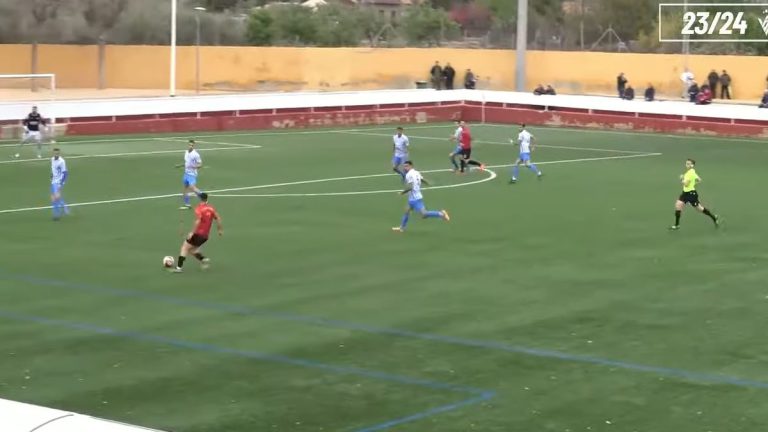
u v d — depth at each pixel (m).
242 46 184.50
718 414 31.05
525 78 163.62
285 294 46.12
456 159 100.00
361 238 59.41
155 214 66.56
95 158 96.31
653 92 148.00
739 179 87.00
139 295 45.66
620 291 47.16
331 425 29.97
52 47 177.00
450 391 33.09
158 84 175.12
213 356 36.75
